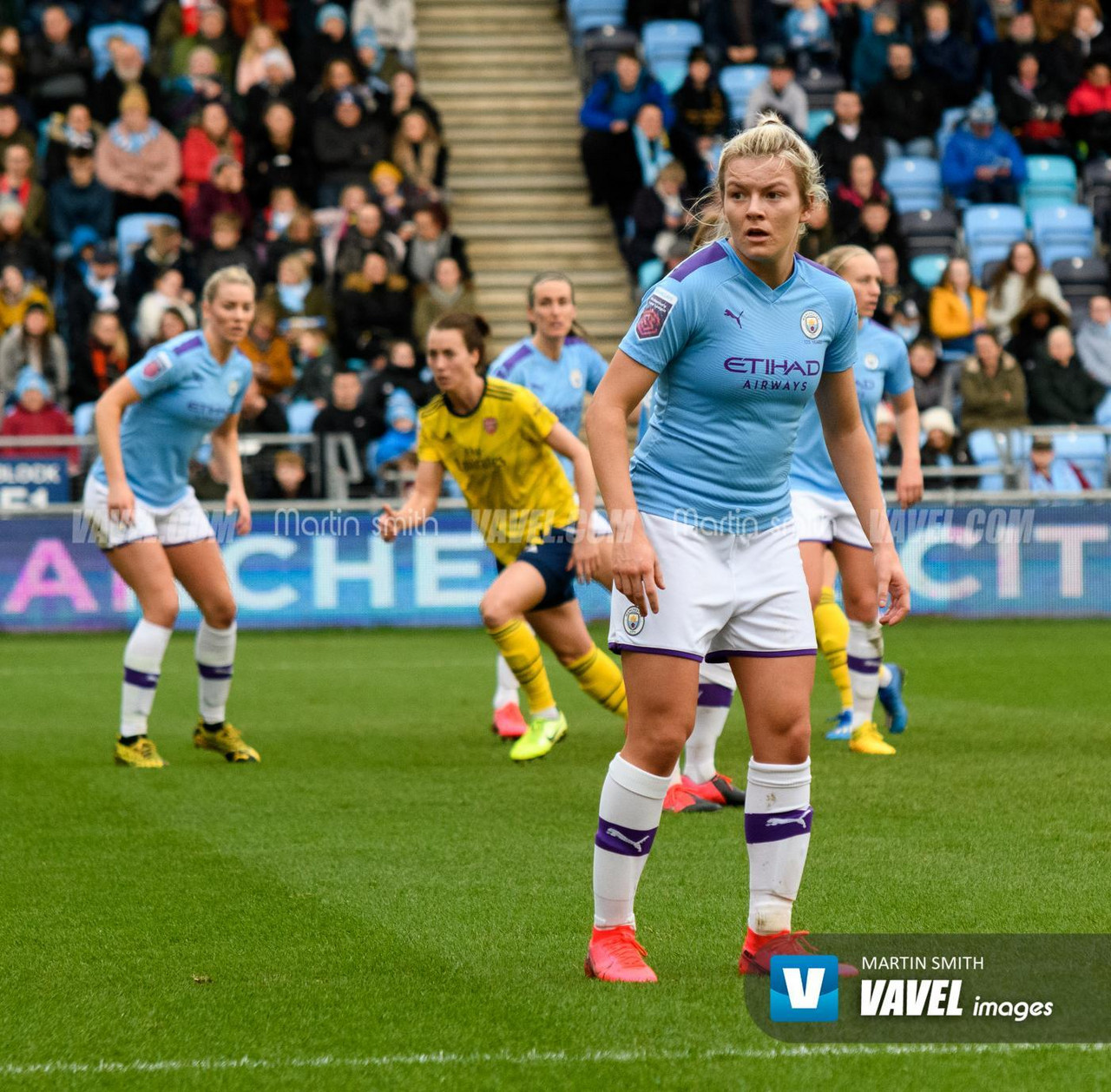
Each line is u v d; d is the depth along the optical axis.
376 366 26.31
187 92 31.75
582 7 35.72
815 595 12.73
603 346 31.00
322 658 21.31
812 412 12.84
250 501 24.34
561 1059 5.93
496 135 34.19
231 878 9.02
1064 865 9.12
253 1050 6.08
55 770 12.95
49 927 7.99
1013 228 31.69
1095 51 34.88
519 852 9.70
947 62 34.00
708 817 10.91
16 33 31.14
